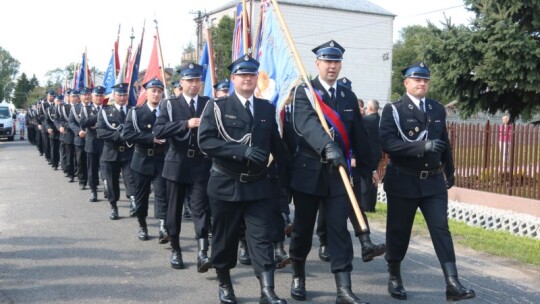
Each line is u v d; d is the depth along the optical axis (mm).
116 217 9062
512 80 11484
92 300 5230
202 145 4848
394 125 5266
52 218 9016
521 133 10195
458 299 4828
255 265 4824
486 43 11406
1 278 5836
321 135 4746
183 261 6637
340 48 5141
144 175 7340
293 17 36719
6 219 8875
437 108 5395
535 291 5941
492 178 10758
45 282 5730
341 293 4781
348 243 4887
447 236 5008
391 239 5402
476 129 11109
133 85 11938
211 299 5340
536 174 9898
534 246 7922
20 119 34719
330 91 5180
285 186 5172
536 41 11383
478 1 12164
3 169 16375
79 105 12297
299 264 5395
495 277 6434
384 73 39469
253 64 4906
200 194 6008
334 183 4941
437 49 12242
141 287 5652
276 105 5945
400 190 5223
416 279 6195
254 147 4738
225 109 4891
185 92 6320
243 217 5047
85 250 7031
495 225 9422
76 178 14328
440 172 5246
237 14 8172
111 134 8656
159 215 7281
